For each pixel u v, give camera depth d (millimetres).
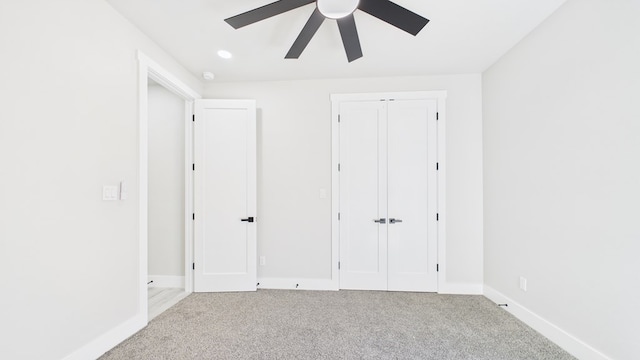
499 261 2559
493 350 1823
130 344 1882
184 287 2977
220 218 2924
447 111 2926
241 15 1593
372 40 2264
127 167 1971
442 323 2191
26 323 1344
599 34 1576
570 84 1774
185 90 2754
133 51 2035
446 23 2023
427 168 2930
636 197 1391
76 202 1590
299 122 3078
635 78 1394
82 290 1626
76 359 1585
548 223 1963
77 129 1600
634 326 1398
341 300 2672
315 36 2201
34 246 1377
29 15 1354
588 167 1646
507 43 2309
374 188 2986
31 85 1364
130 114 2002
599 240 1576
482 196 2857
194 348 1845
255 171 2953
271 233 3062
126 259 1961
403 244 2938
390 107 2979
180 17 1955
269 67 2768
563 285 1828
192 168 2949
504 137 2494
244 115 2965
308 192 3053
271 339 1959
